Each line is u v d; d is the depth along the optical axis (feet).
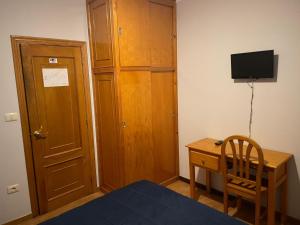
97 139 10.66
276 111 8.29
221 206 9.57
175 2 10.76
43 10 8.71
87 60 10.05
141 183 7.41
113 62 9.00
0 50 7.88
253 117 8.89
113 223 5.45
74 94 9.83
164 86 10.96
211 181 10.66
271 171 7.27
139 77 9.73
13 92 8.25
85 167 10.48
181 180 11.98
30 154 8.83
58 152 9.58
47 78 9.02
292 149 8.08
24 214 8.92
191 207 6.01
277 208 8.55
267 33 8.14
